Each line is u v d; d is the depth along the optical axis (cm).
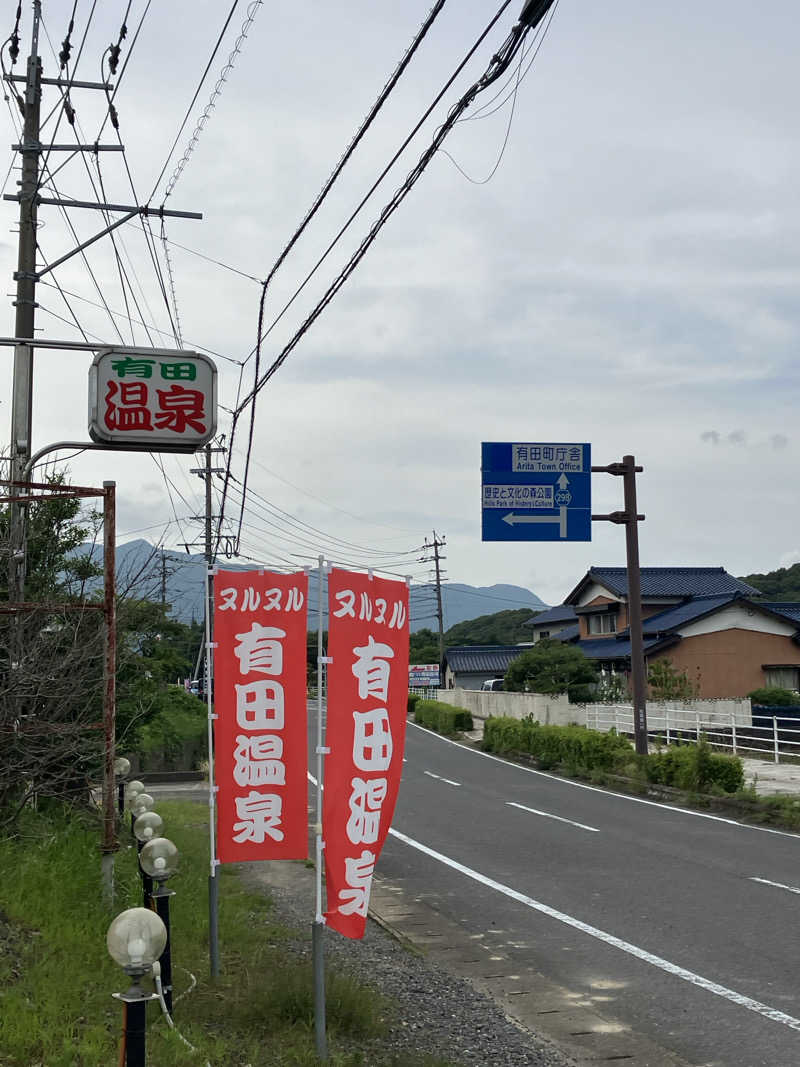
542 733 2697
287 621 677
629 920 948
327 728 582
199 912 844
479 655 6359
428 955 838
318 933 562
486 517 1975
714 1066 585
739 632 3909
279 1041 563
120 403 980
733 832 1509
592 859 1280
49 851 889
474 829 1565
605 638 4478
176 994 633
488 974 780
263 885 1095
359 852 579
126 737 1339
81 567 1124
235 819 668
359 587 596
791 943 851
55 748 888
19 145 1162
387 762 595
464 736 3744
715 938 873
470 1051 602
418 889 1115
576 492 2012
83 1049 493
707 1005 695
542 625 5788
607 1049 614
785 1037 629
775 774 2119
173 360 996
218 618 674
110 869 798
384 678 599
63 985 582
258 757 671
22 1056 482
